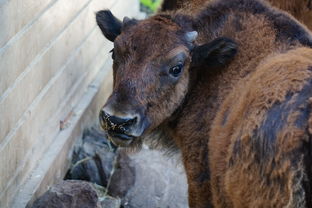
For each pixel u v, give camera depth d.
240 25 6.95
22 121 7.26
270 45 6.66
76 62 9.02
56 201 7.30
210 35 7.05
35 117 7.64
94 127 9.44
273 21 6.81
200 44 7.01
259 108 5.55
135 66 6.54
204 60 6.86
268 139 5.38
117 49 6.72
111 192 8.38
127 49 6.62
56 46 8.18
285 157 5.24
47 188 7.86
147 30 6.66
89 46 9.55
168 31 6.66
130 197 8.35
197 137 6.80
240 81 6.49
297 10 8.35
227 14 7.07
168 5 8.03
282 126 5.32
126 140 6.54
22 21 7.00
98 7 9.82
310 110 5.24
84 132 9.23
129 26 6.82
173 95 6.69
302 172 5.17
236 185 5.68
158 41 6.58
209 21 7.09
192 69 6.88
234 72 6.70
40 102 7.75
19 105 7.13
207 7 7.17
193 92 6.92
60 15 8.23
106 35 7.32
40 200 7.32
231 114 6.07
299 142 5.18
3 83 6.64
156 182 8.51
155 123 6.71
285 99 5.43
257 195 5.48
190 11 7.63
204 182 6.79
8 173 7.00
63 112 8.62
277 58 6.13
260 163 5.43
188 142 6.90
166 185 8.51
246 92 5.92
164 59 6.53
